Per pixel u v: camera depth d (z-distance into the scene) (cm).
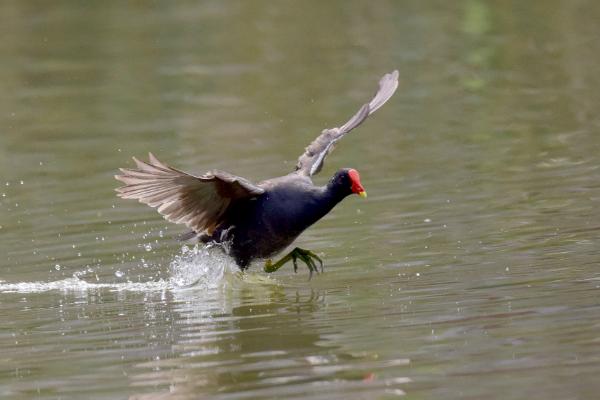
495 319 983
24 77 2534
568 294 1038
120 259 1336
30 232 1477
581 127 1852
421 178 1620
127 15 3166
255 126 2034
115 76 2508
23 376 927
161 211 1120
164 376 902
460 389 823
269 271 1239
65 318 1109
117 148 1934
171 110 2200
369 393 828
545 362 863
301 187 1176
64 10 3238
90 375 920
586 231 1268
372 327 997
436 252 1247
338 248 1312
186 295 1184
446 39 2691
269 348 962
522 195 1472
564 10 2922
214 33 2894
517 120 1939
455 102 2116
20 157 1916
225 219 1187
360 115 1303
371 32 2822
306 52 2655
